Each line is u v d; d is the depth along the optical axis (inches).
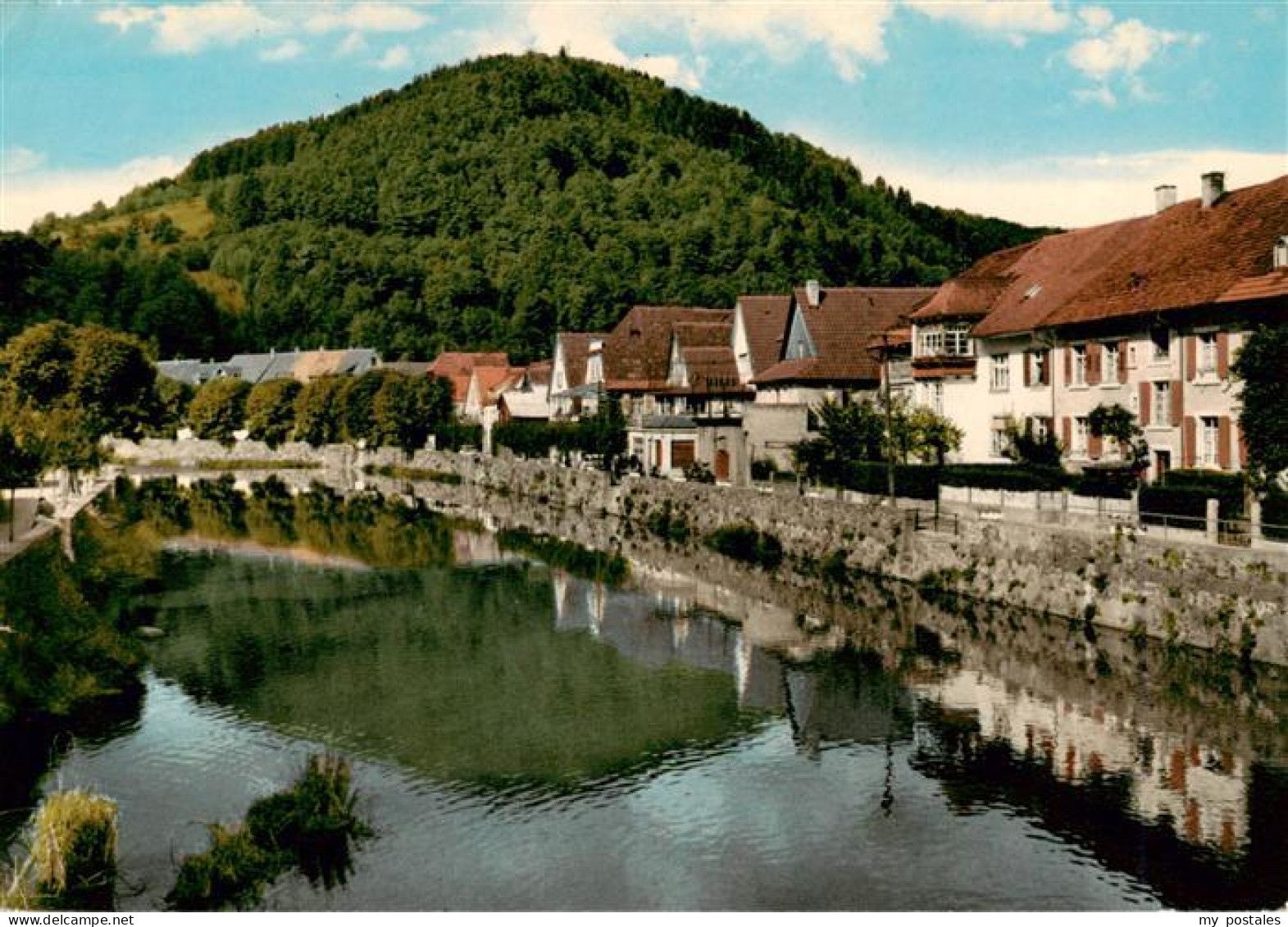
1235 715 1075.9
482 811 884.0
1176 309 1630.2
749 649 1389.0
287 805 831.7
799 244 5974.4
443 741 1050.7
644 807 896.9
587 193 7450.8
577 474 3100.4
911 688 1199.6
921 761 984.9
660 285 6072.8
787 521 2090.3
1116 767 956.0
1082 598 1396.4
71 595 1450.5
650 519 2593.5
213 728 1082.7
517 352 6476.4
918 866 787.4
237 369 7470.5
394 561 2117.4
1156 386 1723.7
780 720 1106.1
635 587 1829.5
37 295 1985.7
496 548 2285.9
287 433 5339.6
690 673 1285.7
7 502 2625.5
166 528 2603.3
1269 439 1257.4
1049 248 2316.7
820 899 740.0
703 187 7071.9
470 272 7327.8
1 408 2405.3
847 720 1103.6
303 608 1665.8
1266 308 1491.1
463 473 4025.6
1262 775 929.5
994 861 794.2
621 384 3513.8
